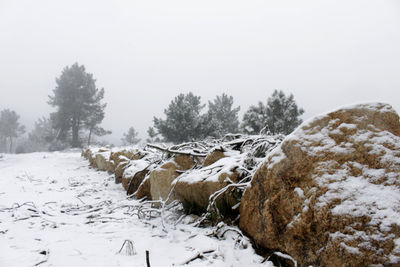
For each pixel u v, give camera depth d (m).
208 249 3.07
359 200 2.40
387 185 2.39
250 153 4.51
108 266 2.74
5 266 2.68
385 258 2.04
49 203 6.14
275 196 3.01
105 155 12.81
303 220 2.65
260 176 3.31
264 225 3.04
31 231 3.94
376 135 2.70
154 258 2.96
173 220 4.43
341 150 2.77
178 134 19.86
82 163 16.23
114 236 3.74
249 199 3.41
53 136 34.91
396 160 2.48
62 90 33.12
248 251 3.02
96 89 35.72
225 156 5.46
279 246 2.82
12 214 4.84
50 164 15.81
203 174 4.51
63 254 3.05
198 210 4.47
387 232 2.13
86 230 4.05
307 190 2.75
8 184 8.84
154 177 5.75
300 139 3.04
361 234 2.24
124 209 5.52
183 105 20.33
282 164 3.06
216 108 30.19
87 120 35.34
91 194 7.40
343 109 3.00
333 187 2.59
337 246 2.31
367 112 2.86
